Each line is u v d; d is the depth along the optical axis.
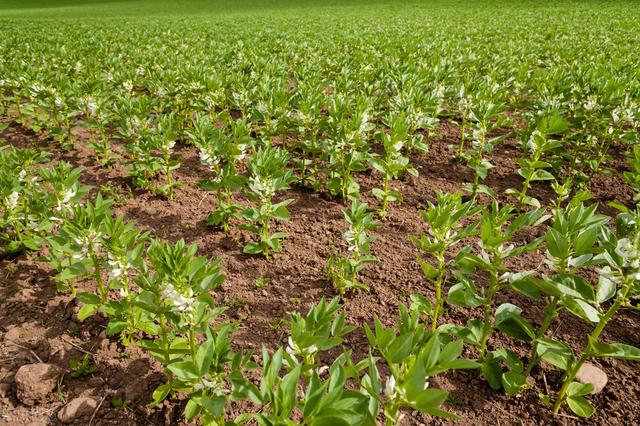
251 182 4.95
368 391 2.09
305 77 9.05
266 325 4.00
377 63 11.55
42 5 67.75
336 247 5.14
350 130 5.71
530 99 9.51
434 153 7.73
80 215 3.50
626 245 2.60
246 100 7.99
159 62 11.34
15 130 9.15
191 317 2.81
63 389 3.38
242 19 36.53
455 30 21.88
